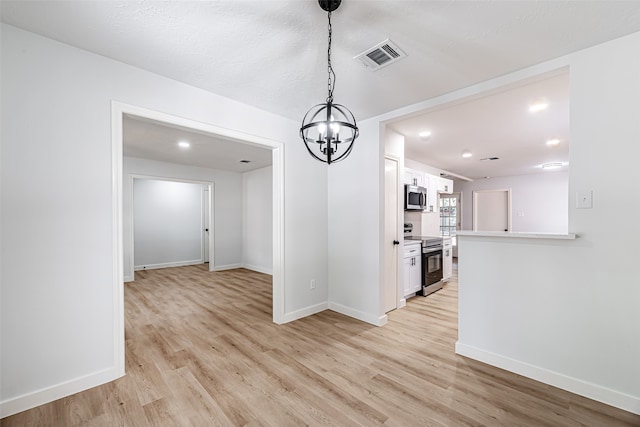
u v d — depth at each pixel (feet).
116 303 6.84
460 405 5.92
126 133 12.73
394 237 12.34
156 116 7.43
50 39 6.02
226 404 5.99
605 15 5.18
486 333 7.66
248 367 7.46
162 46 6.25
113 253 6.81
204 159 18.35
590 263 6.16
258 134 9.71
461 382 6.75
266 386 6.62
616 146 5.89
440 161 18.80
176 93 7.80
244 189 23.25
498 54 6.48
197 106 8.20
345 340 9.11
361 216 10.91
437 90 8.29
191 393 6.35
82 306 6.41
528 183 23.86
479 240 7.77
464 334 8.09
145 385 6.63
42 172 5.96
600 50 6.07
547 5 4.95
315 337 9.33
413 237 16.21
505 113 10.44
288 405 5.96
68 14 5.23
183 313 11.77
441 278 16.22
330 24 5.41
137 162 18.25
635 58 5.70
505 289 7.33
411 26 5.52
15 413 5.62
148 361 7.75
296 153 10.94
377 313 10.37
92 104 6.53
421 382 6.76
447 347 8.61
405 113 9.53
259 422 5.47
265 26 5.54
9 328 5.62
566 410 5.76
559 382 6.49
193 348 8.55
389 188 12.07
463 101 8.45
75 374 6.31
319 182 11.78
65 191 6.21
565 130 12.34
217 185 21.97
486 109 10.08
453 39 5.93
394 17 5.25
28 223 5.82
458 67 7.02
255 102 9.25
